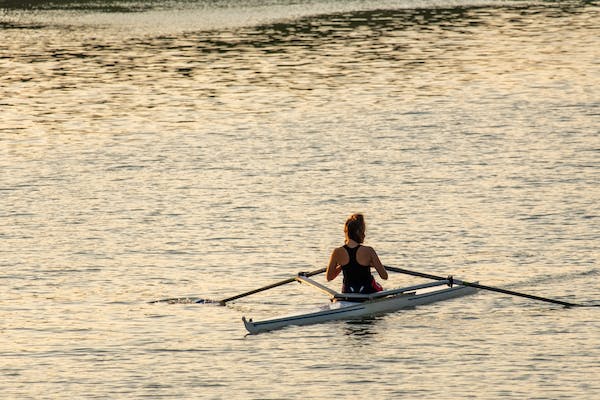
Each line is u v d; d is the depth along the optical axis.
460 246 69.06
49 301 59.75
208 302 59.56
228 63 156.12
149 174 92.06
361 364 49.94
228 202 81.88
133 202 82.44
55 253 69.12
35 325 55.78
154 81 143.12
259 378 48.41
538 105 119.44
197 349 52.25
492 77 139.62
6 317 57.03
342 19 198.75
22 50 170.12
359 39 177.00
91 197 84.19
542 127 107.56
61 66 156.12
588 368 48.75
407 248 68.88
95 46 172.62
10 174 92.56
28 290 61.69
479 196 81.88
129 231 74.25
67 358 51.12
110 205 81.56
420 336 53.84
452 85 134.12
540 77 138.62
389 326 55.62
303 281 58.47
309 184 87.19
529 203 79.38
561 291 60.25
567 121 110.25
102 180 90.06
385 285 62.62
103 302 59.53
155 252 69.19
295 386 47.38
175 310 58.25
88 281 63.31
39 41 178.50
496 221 74.69
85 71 151.88
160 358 51.06
